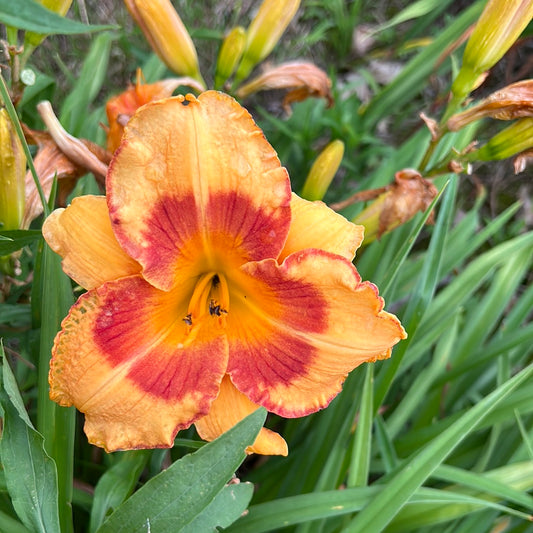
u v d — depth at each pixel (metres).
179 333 0.20
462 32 0.39
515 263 0.36
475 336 0.35
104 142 0.35
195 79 0.27
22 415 0.17
